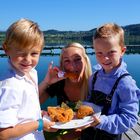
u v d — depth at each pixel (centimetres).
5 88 54
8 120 53
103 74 71
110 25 70
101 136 69
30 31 56
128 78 67
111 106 68
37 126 59
